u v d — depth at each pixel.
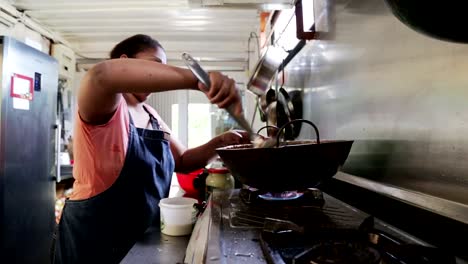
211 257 0.54
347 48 1.08
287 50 1.76
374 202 0.88
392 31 0.80
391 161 0.82
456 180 0.60
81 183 1.15
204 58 4.48
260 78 1.40
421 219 0.68
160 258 0.78
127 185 1.14
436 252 0.53
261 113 1.97
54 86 2.73
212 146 1.56
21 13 3.21
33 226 2.41
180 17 3.32
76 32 3.85
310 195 0.95
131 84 0.68
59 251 1.19
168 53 4.24
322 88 1.33
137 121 1.36
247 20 3.38
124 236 1.14
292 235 0.61
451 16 0.36
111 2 2.98
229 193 1.13
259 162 0.72
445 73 0.62
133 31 3.81
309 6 1.40
